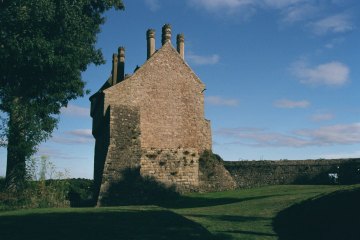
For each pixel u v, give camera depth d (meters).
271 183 34.75
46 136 27.06
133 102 33.91
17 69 25.72
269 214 16.69
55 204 23.59
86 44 27.80
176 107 35.25
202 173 34.69
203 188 34.31
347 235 11.24
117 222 14.66
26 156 25.45
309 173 34.06
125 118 32.97
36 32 24.30
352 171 32.75
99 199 30.09
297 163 34.59
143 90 34.44
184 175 34.06
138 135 33.03
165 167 33.66
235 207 19.78
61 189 25.58
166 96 35.12
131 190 31.45
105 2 28.48
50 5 23.89
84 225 14.02
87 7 28.84
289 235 12.57
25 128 26.09
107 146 32.53
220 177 35.00
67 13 24.84
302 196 20.81
